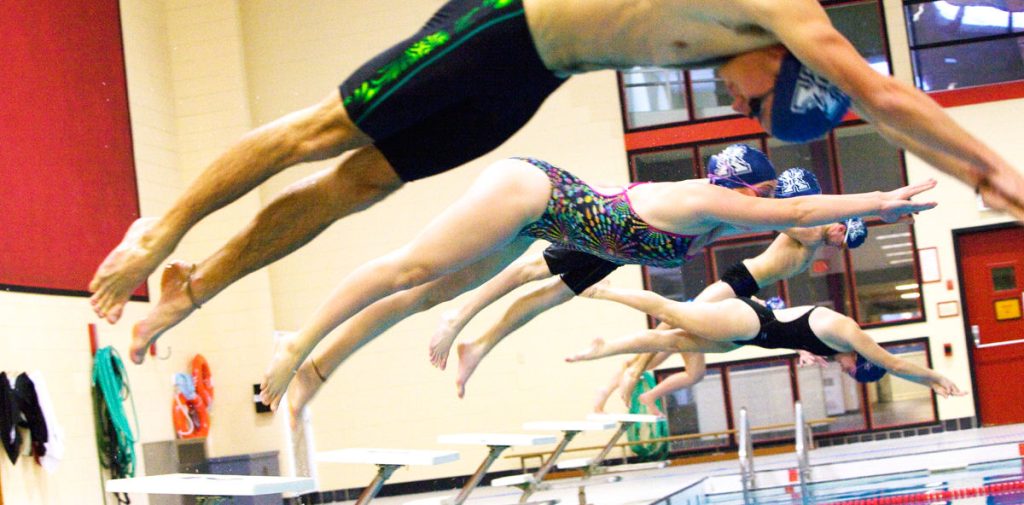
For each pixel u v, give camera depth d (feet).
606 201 14.80
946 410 47.44
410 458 20.54
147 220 10.51
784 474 36.14
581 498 30.78
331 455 21.15
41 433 32.86
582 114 50.31
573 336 49.37
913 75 48.55
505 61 9.14
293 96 51.06
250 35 51.49
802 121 8.77
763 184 16.25
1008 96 48.03
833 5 49.11
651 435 48.19
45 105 37.32
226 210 48.11
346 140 9.70
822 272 48.83
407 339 50.44
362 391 50.34
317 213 10.51
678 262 15.33
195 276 10.86
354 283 13.44
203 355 47.88
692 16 8.52
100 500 36.91
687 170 49.57
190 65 48.65
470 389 49.85
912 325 47.93
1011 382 47.57
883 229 48.60
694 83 49.78
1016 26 48.44
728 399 48.67
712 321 23.34
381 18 51.08
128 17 44.83
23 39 36.60
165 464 42.09
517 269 19.63
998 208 7.50
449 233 13.43
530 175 14.21
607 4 8.71
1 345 32.91
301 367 15.70
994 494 27.94
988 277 48.01
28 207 35.45
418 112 9.43
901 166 48.39
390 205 50.88
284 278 50.78
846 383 48.14
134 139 43.83
